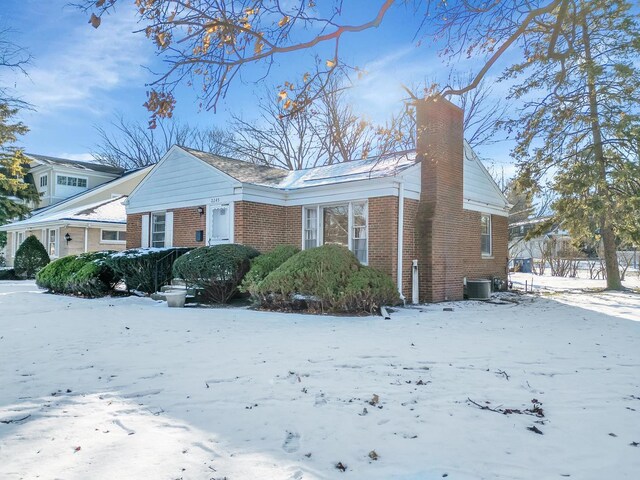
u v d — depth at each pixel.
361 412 3.66
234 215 13.12
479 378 4.68
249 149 29.30
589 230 16.22
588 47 11.32
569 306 11.78
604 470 2.70
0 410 3.68
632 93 13.11
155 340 6.66
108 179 29.66
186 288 12.01
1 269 20.64
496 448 3.00
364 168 13.93
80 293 13.61
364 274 9.83
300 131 27.69
